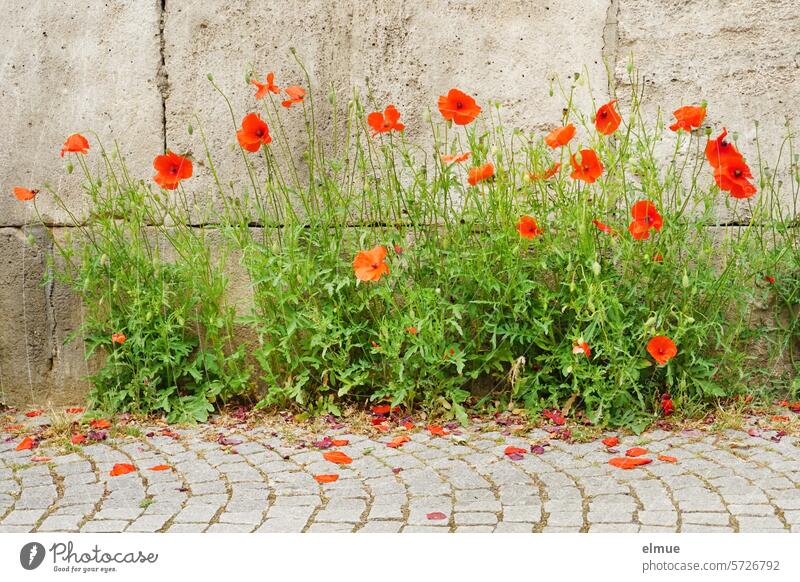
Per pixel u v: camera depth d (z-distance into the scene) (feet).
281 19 14.49
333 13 14.46
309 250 13.55
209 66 14.61
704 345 13.55
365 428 12.88
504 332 12.94
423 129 14.47
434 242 13.39
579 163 12.13
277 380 14.17
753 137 13.84
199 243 13.98
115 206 14.61
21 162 14.78
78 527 9.50
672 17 13.88
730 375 13.51
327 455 11.37
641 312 12.86
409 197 13.56
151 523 9.57
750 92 13.80
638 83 14.01
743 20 13.74
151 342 13.61
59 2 14.70
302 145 14.58
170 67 14.64
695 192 13.92
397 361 12.92
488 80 14.30
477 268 13.12
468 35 14.30
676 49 13.91
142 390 13.85
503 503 9.94
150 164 14.76
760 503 9.70
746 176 12.01
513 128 14.32
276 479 10.90
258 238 14.56
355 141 14.57
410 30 14.37
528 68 14.23
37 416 14.30
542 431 12.50
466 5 14.28
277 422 13.30
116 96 14.71
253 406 14.06
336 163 13.85
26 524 9.63
